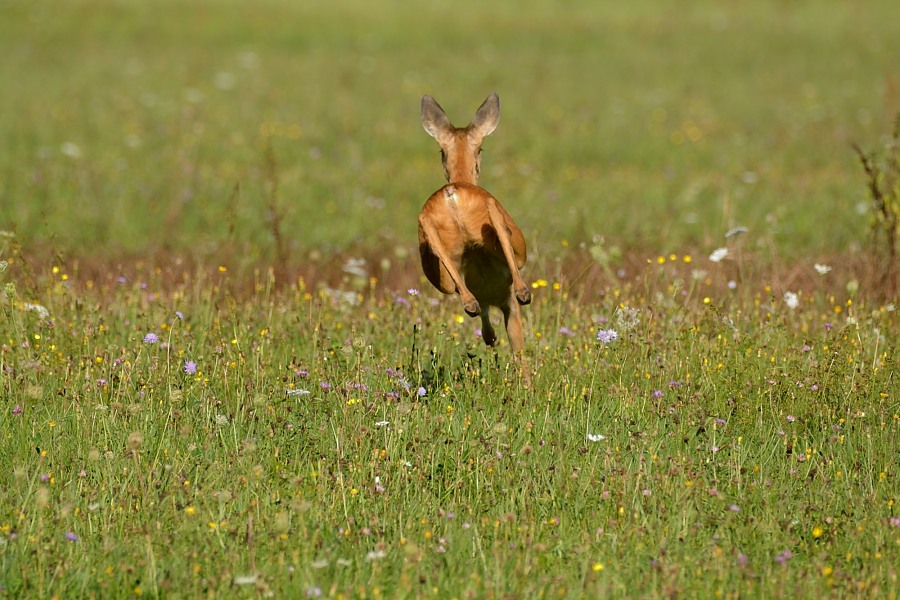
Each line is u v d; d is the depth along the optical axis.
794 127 40.25
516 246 14.96
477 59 56.09
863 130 39.38
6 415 13.36
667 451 12.88
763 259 21.97
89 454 11.95
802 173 32.59
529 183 30.19
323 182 30.44
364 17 66.12
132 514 11.28
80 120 39.03
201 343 16.23
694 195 28.72
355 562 10.48
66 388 14.13
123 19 62.31
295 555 10.24
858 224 25.73
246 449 12.12
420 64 54.56
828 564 10.57
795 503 11.66
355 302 18.78
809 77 51.56
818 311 18.89
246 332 16.62
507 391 14.48
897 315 18.27
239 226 25.94
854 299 19.41
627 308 16.41
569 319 17.61
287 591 9.91
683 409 13.80
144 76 49.28
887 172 24.41
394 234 25.70
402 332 16.75
